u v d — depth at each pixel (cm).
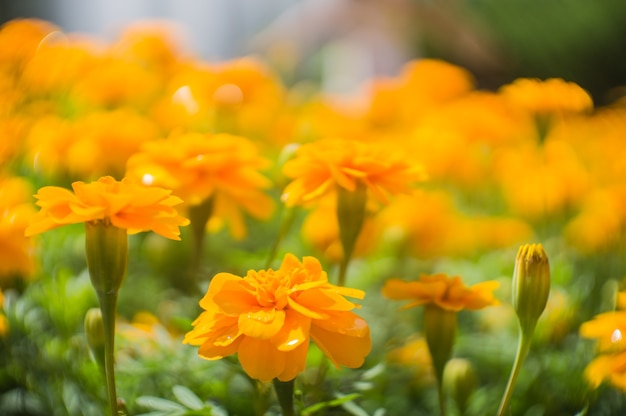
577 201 91
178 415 53
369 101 128
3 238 61
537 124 78
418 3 266
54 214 49
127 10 284
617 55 279
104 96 92
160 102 99
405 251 80
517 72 279
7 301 60
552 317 66
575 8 279
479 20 275
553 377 62
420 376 63
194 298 61
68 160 74
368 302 71
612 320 54
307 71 243
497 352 65
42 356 60
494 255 83
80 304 64
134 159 60
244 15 313
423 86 124
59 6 262
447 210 87
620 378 54
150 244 73
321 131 105
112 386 50
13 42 93
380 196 56
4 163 74
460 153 98
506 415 55
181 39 112
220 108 92
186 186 60
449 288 54
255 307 48
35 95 92
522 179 95
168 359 58
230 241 83
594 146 117
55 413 58
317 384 54
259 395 54
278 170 63
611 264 80
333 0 250
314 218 71
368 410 59
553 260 78
